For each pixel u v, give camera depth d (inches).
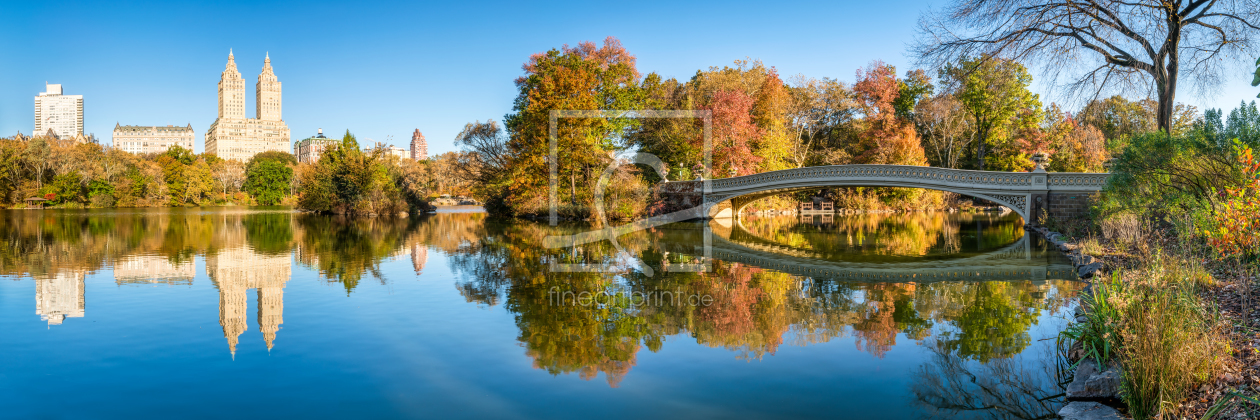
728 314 293.7
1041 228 794.2
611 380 195.8
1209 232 297.1
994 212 1572.3
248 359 217.3
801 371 204.1
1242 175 339.9
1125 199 514.6
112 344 235.9
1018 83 1373.0
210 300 324.8
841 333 255.1
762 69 1621.6
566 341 242.1
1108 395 170.2
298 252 573.0
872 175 962.7
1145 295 219.3
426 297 335.0
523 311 299.1
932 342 239.5
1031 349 228.7
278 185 2691.9
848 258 541.0
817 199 1685.5
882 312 298.2
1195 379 155.6
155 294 344.5
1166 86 633.0
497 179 1478.8
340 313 292.7
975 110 1465.3
